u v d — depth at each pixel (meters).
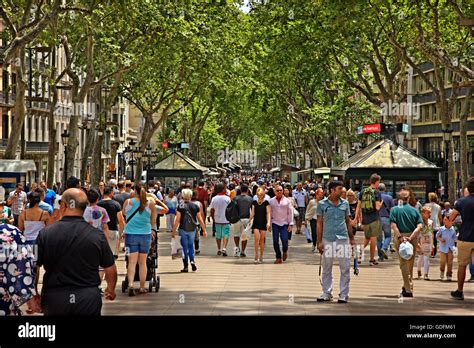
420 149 73.19
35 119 62.41
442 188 41.12
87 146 38.41
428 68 68.88
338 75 47.06
